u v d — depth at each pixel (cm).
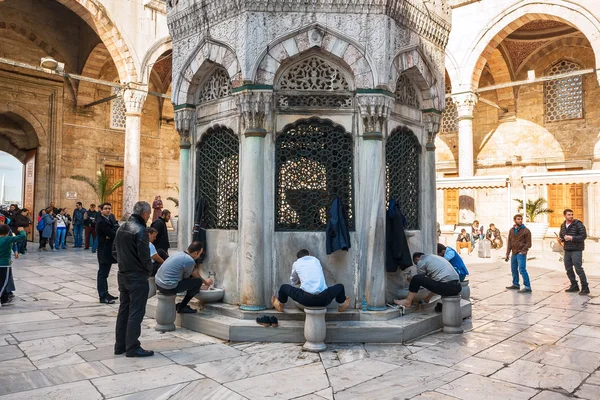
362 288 585
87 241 1708
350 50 590
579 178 1680
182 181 698
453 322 595
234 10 598
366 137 586
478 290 966
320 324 509
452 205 2352
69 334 580
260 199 584
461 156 1936
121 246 489
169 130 2448
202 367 452
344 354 499
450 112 2380
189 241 688
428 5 670
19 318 672
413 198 695
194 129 695
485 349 527
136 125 1831
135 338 483
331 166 604
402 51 624
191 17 659
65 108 2094
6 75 1923
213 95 675
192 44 668
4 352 501
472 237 1820
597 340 570
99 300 816
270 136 598
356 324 552
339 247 570
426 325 588
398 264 618
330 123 602
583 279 909
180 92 691
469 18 1916
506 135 2234
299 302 512
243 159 600
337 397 383
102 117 2208
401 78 668
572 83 2075
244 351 505
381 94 582
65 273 1120
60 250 1653
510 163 2202
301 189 607
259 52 582
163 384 407
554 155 2106
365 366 461
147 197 2352
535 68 2167
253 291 577
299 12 588
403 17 620
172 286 580
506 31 1867
